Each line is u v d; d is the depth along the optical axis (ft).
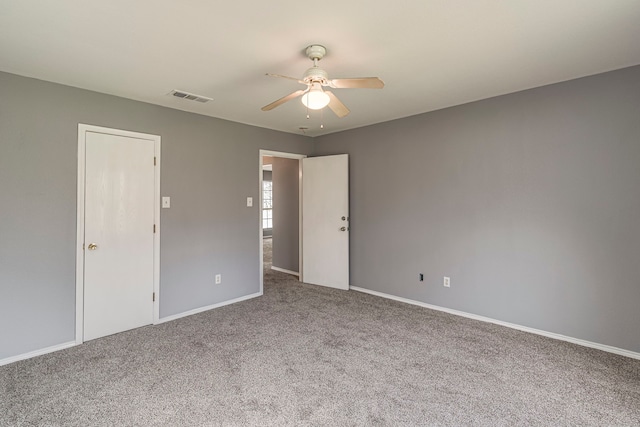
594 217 9.12
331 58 7.98
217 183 13.14
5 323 8.51
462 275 11.84
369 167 14.78
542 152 9.98
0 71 8.43
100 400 6.88
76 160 9.65
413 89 10.21
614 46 7.46
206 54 7.75
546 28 6.66
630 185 8.59
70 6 5.82
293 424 6.16
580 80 9.28
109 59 7.95
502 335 10.11
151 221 11.26
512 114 10.54
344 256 15.56
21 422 6.18
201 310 12.59
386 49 7.55
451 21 6.40
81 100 9.75
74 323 9.61
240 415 6.42
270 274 18.95
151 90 10.05
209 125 12.90
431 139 12.59
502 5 5.88
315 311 12.50
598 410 6.53
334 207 15.85
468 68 8.63
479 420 6.24
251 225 14.39
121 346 9.50
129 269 10.75
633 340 8.61
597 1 5.77
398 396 7.02
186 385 7.45
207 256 12.82
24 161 8.77
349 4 5.82
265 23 6.43
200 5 5.83
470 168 11.53
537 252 10.13
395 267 13.89
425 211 12.82
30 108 8.87
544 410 6.54
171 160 11.76
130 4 5.79
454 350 9.14
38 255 9.00
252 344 9.61
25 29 6.59
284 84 9.66
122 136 10.59
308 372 8.01
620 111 8.70
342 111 8.59
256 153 14.65
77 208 9.68
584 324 9.34
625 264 8.70
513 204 10.58
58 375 7.88
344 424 6.16
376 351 9.11
